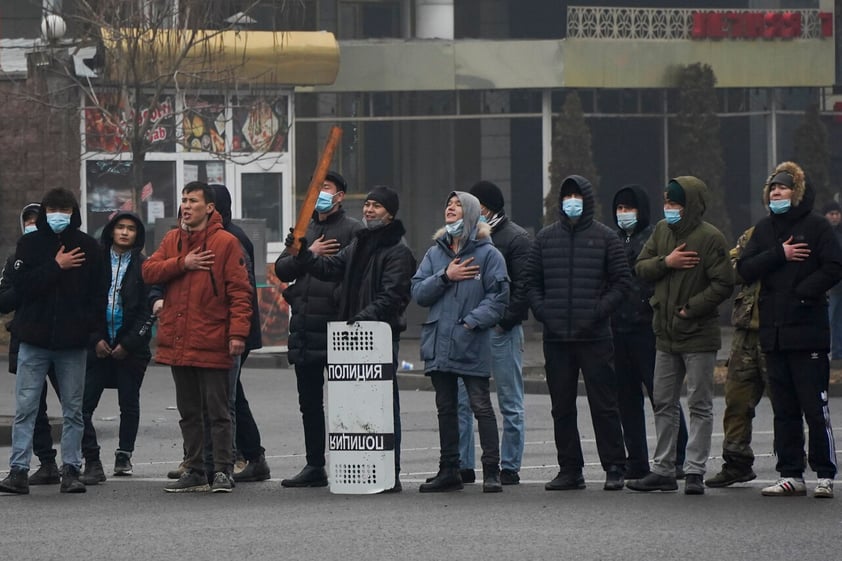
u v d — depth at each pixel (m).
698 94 55.41
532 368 39.28
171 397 34.12
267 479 21.27
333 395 19.56
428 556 15.05
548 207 54.31
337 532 16.38
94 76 45.66
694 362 19.03
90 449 21.05
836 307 36.59
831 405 31.75
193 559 15.02
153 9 45.75
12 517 17.67
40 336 19.56
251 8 46.28
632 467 20.39
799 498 18.55
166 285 19.80
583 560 14.81
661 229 19.47
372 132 58.25
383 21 60.62
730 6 62.72
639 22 55.56
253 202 48.62
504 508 17.95
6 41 50.62
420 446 25.56
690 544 15.55
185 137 47.44
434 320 19.47
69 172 46.59
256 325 21.06
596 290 19.62
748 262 18.77
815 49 56.81
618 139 59.41
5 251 47.22
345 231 20.64
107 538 16.17
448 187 59.72
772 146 57.97
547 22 62.41
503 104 56.34
